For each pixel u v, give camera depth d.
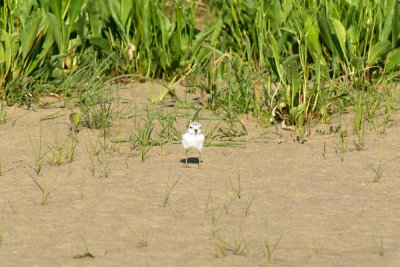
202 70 16.25
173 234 8.48
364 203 9.45
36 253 7.96
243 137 12.48
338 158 11.32
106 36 16.66
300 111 12.74
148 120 12.66
